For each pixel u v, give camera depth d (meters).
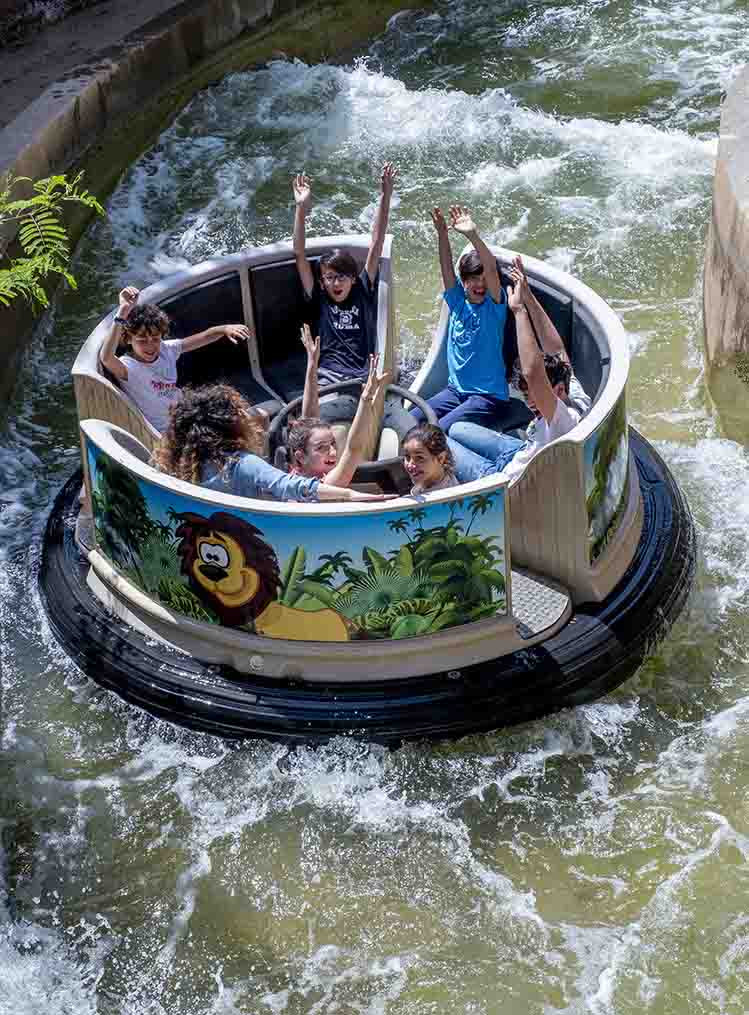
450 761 5.34
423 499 4.98
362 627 5.27
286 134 10.34
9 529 6.73
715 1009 4.52
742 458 6.91
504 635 5.44
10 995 4.66
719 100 10.34
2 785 5.42
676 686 5.68
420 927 4.82
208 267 6.57
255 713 5.34
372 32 12.02
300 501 5.15
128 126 10.06
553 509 5.48
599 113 10.37
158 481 5.18
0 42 10.28
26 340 8.05
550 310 6.29
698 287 8.30
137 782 5.38
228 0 10.92
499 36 11.74
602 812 5.20
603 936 4.76
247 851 5.11
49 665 5.87
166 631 5.60
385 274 6.59
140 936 4.85
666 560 5.88
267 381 6.83
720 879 4.94
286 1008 4.58
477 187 9.47
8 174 8.27
